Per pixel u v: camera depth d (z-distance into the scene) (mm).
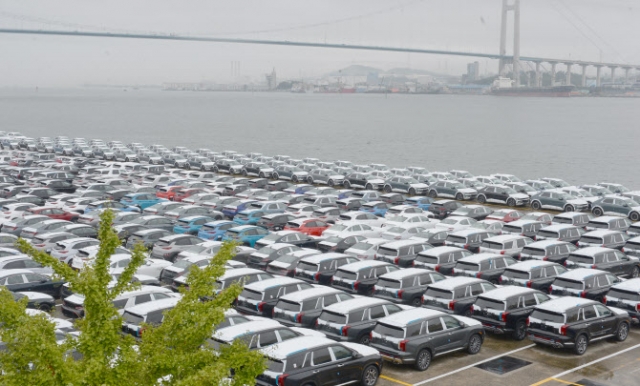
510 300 21469
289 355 16281
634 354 20469
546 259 28828
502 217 40188
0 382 9062
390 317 19438
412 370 19172
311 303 20859
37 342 9219
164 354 9930
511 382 18234
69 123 189500
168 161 71812
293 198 45938
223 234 34625
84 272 10289
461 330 20016
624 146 127750
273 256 28719
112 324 9852
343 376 17062
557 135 156000
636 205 45438
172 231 36344
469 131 169000
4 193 48219
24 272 24969
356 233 34594
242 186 50875
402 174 63062
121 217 36219
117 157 76688
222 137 144875
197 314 10344
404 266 28812
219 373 9531
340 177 59406
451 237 32719
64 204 42688
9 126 172875
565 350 20781
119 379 9570
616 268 28078
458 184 53344
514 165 98438
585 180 82875
